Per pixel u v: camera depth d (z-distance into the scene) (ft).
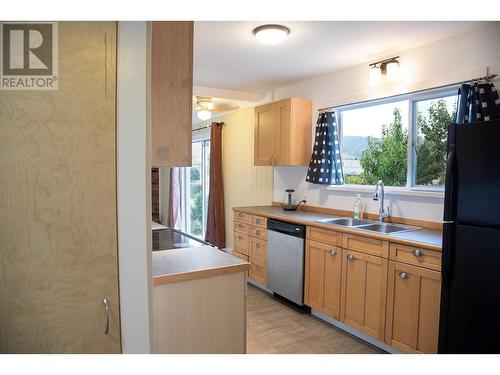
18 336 3.42
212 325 5.41
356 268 8.55
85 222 3.56
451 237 5.82
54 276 3.50
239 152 16.72
